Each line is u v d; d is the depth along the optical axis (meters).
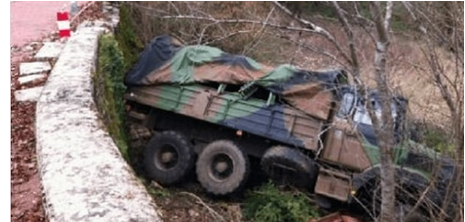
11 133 5.18
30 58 7.70
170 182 10.16
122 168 3.57
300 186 9.45
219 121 10.02
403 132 7.41
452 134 6.38
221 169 9.92
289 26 5.92
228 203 9.80
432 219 6.69
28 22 10.05
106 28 9.59
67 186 3.29
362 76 6.42
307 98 9.52
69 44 7.53
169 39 11.03
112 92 8.43
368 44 6.30
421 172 7.44
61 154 3.79
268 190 9.40
